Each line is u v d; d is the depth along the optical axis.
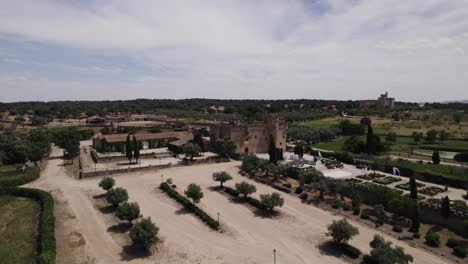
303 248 46.03
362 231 52.19
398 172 85.25
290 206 63.53
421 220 57.03
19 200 65.44
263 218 57.12
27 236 48.78
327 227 48.16
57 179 81.56
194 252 44.56
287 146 130.75
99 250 44.75
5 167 97.56
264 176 86.50
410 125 173.50
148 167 92.88
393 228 52.62
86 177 83.00
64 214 57.34
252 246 46.53
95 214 57.81
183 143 119.62
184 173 89.31
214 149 124.62
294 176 83.94
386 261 37.03
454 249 44.53
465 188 70.75
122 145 120.75
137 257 43.03
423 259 43.03
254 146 120.12
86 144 145.75
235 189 72.81
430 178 77.88
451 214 52.84
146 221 45.56
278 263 41.84
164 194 69.69
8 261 41.59
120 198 58.81
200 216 56.75
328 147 136.00
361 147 115.56
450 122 180.88
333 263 42.06
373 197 64.75
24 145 105.06
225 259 42.75
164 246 46.16
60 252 43.78
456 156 99.12
